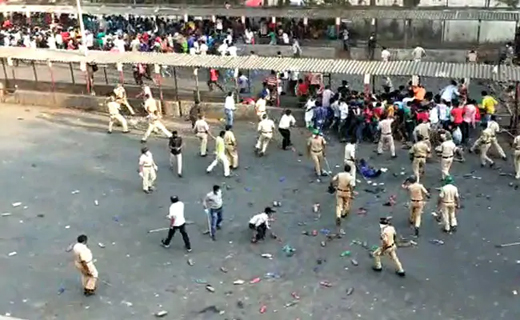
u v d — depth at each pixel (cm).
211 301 1678
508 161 2448
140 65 3303
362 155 2542
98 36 3844
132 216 2133
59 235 2023
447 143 2238
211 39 3747
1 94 3316
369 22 3894
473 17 3425
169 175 2428
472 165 2427
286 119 2580
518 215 2056
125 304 1677
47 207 2205
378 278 1753
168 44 3722
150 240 1981
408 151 2562
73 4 4244
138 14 3888
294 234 1986
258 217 1927
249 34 3838
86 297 1708
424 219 2052
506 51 3428
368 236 1961
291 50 3734
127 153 2642
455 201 1945
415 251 1878
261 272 1797
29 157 2625
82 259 1669
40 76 3653
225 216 2105
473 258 1836
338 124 2719
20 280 1789
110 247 1947
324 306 1642
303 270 1800
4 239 2005
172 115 3050
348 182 1981
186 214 2128
